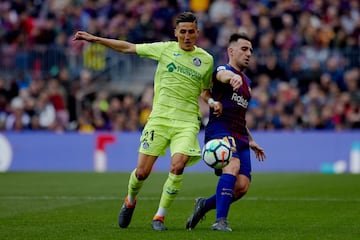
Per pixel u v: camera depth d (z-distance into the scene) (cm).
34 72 8525
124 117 7769
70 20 9025
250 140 3416
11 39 9006
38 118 7875
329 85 8188
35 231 3206
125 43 3316
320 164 7212
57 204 4338
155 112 3281
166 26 8981
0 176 6550
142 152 3259
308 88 8412
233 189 3212
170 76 3278
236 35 3322
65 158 7431
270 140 7281
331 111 7806
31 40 8906
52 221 3572
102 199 4619
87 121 7869
